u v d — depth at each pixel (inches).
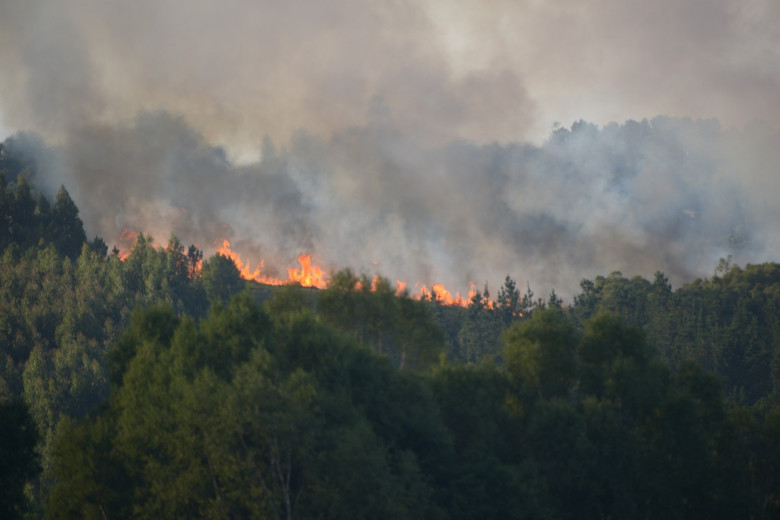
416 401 6033.5
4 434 5413.4
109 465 5349.4
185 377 5354.3
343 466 4982.8
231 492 4918.8
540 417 6722.4
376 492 5000.0
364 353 5994.1
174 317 6441.9
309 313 6102.4
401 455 5639.8
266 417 4933.6
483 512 5851.4
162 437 5137.8
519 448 6855.3
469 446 6328.7
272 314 6461.6
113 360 6264.8
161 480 5054.1
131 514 5260.8
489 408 6840.6
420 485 5364.2
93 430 5482.3
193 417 5036.9
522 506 5930.1
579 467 6535.4
